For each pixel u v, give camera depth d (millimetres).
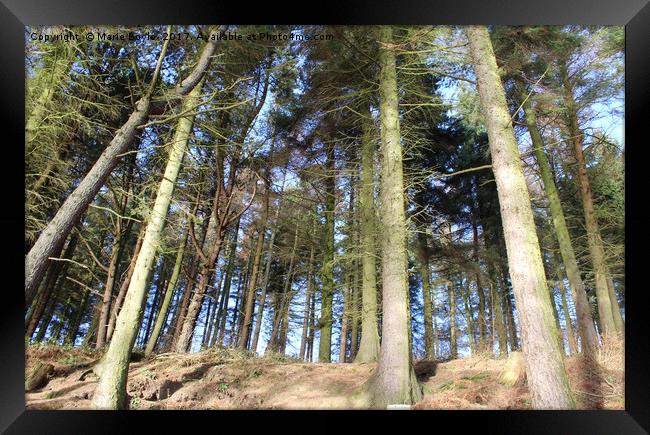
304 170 12438
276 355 10117
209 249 12672
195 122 7914
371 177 10570
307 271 15656
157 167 10109
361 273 13172
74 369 7797
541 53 9148
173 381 7836
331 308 11664
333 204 12703
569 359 8086
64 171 9211
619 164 10508
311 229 14281
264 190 12867
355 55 8914
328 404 6383
